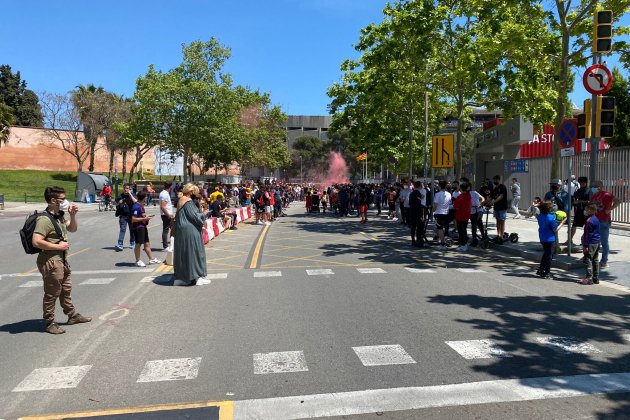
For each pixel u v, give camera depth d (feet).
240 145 159.74
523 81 51.42
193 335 20.63
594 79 35.22
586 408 13.64
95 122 178.19
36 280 33.58
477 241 47.52
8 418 13.57
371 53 72.23
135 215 37.91
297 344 19.26
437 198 49.29
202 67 128.67
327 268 36.73
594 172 36.70
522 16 48.98
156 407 14.02
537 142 103.40
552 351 18.22
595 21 34.53
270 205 83.41
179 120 128.36
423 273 34.19
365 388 15.07
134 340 20.13
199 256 30.96
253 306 25.36
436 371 16.35
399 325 21.63
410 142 94.48
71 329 21.85
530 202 78.89
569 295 27.37
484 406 13.79
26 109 266.77
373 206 138.41
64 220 22.12
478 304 25.34
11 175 197.47
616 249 41.88
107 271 36.04
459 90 64.95
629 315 23.22
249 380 15.84
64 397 14.84
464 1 58.75
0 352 18.94
